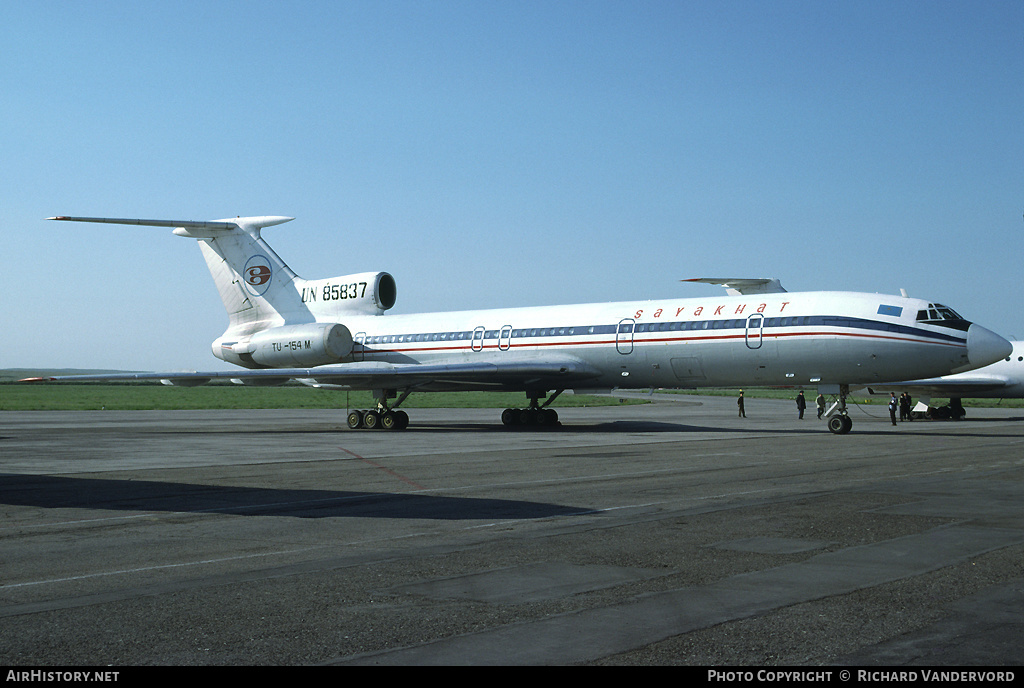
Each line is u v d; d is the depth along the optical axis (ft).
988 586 26.86
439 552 32.60
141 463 70.08
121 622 23.22
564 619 23.43
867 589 26.53
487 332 126.00
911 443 89.56
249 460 72.59
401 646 21.18
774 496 47.65
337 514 42.19
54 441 97.50
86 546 34.22
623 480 56.08
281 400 312.50
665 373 111.96
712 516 40.73
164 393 411.13
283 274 141.38
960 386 151.43
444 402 306.55
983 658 20.16
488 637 21.86
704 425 134.41
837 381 102.68
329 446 88.94
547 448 84.58
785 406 249.75
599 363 116.57
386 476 59.36
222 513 42.75
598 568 29.66
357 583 27.63
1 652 20.71
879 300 101.24
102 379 107.86
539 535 36.04
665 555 31.73
